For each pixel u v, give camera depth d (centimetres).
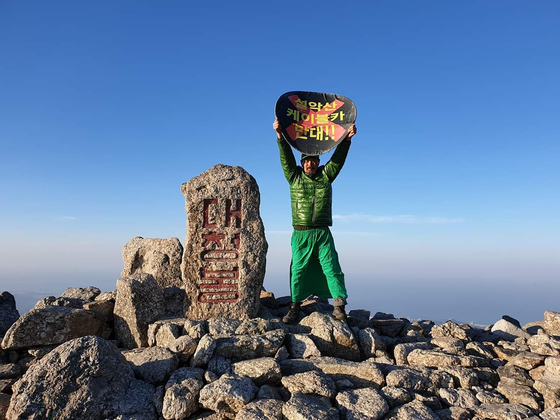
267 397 491
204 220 743
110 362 508
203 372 542
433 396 526
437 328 717
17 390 470
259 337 593
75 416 459
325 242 718
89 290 927
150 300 691
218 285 729
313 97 737
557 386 520
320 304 936
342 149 714
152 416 481
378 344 646
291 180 731
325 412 455
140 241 984
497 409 492
